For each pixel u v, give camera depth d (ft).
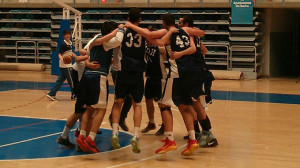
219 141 23.95
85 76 20.86
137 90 21.01
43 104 36.22
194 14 60.95
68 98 39.73
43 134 25.36
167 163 19.63
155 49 23.80
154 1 61.05
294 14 67.77
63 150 21.79
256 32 58.80
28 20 66.74
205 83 24.36
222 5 58.70
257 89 47.26
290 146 22.86
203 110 22.71
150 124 25.89
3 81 51.96
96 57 20.85
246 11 57.72
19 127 27.25
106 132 26.03
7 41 69.05
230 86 49.80
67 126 21.98
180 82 20.59
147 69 24.44
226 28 60.44
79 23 46.91
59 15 65.57
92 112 21.38
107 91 21.02
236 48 59.26
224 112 33.06
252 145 23.06
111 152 21.48
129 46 20.86
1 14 69.00
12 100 38.14
